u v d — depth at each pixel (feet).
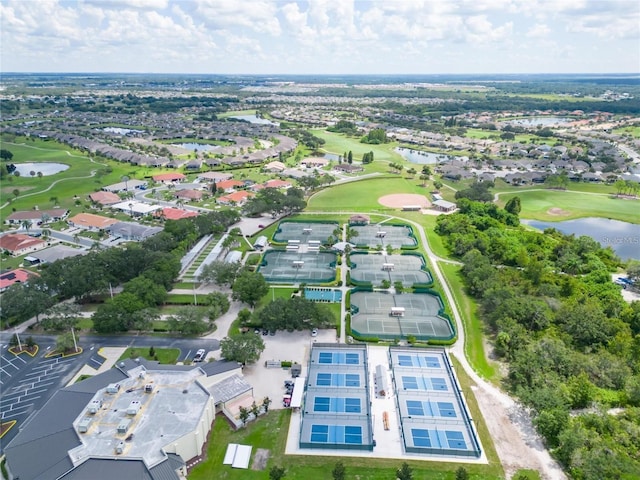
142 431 288.51
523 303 442.91
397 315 475.72
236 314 477.77
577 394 338.54
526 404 335.26
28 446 277.64
